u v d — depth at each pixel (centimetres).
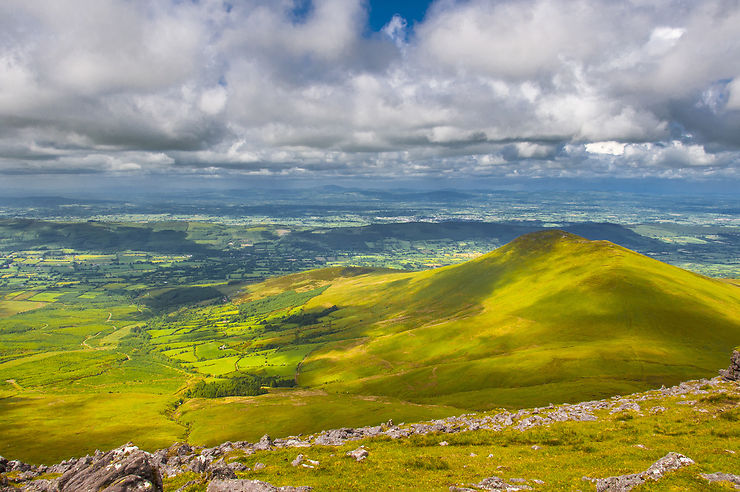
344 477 4503
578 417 6869
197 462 5431
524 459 4853
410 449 5841
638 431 5581
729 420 5591
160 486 3338
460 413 12431
